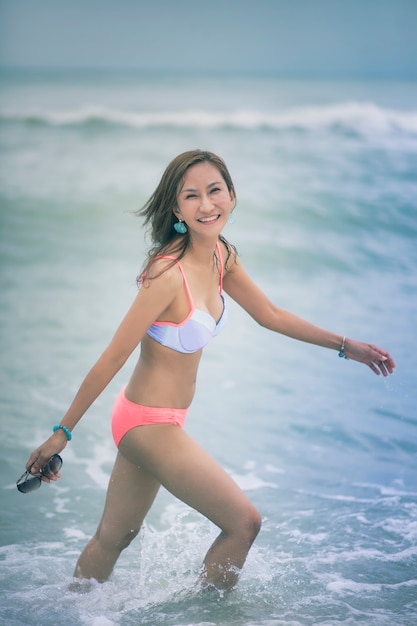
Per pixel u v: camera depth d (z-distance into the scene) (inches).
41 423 233.8
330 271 391.5
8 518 179.0
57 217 508.7
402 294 351.6
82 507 185.3
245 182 554.3
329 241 439.8
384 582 148.3
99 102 834.2
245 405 243.6
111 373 135.9
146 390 139.4
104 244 457.1
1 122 768.9
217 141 697.6
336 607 138.6
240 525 137.0
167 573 153.3
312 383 260.7
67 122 770.8
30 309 344.8
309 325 157.3
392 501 184.4
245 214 487.2
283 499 187.0
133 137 723.4
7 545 166.7
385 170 580.7
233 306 344.2
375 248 427.5
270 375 268.5
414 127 724.7
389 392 250.4
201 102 827.4
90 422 235.1
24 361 284.2
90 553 148.6
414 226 462.6
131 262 422.3
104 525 147.3
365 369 272.5
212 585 141.0
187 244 139.9
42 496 190.7
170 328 136.6
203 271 141.3
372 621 133.1
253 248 426.3
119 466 145.0
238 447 215.9
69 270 407.5
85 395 135.9
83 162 639.8
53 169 621.6
